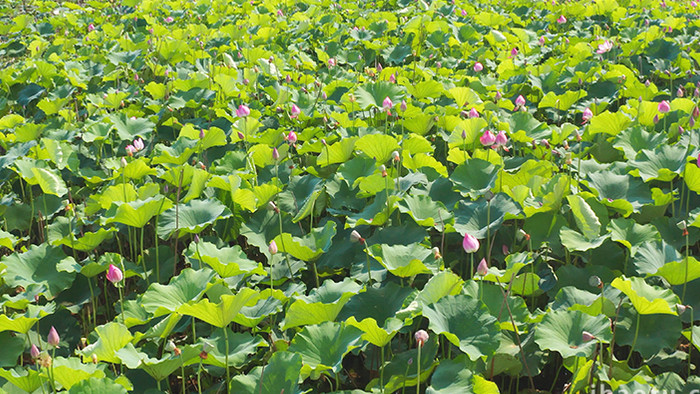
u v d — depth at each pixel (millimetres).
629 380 2939
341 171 4664
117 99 6262
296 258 4035
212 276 3508
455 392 2734
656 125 5344
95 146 5738
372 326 2902
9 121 5969
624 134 4859
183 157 4926
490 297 3312
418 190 4387
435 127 5711
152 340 3348
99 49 8625
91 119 6047
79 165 5453
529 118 5285
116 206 4094
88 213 4629
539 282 3607
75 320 3818
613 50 7684
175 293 3441
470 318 3025
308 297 3348
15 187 5273
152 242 4816
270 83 6551
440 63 7207
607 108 6617
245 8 10711
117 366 3498
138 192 4469
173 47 8008
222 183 4410
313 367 2904
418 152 4965
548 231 3969
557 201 3910
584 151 5066
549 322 3029
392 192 4312
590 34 8766
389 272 3701
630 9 10094
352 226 4070
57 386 3092
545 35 8734
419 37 8484
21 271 3875
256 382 2875
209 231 4777
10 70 7293
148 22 9508
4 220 4762
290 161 5066
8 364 3340
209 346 2854
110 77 7168
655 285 3582
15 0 12727
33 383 2994
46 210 4543
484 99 6383
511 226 4230
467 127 4930
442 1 10375
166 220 4164
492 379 3230
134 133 5676
